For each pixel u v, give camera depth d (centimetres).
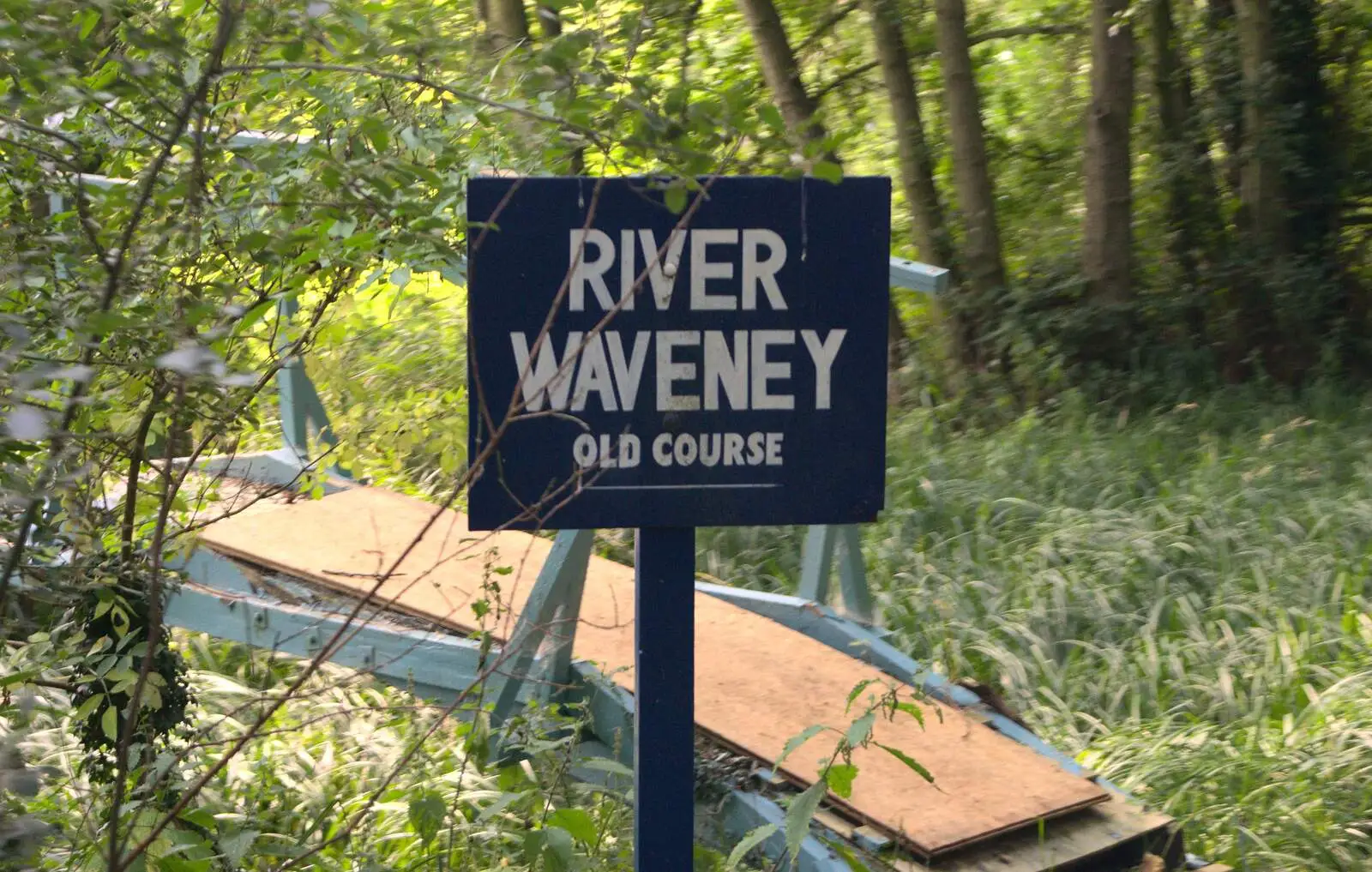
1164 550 601
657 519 246
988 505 645
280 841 311
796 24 1114
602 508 244
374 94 283
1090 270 938
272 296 284
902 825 311
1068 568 580
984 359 925
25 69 195
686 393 244
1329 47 1022
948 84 937
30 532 257
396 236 262
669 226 240
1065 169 1138
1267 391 924
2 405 198
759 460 246
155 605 243
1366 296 1061
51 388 212
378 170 230
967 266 934
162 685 281
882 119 1155
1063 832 331
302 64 214
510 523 242
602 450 243
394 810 364
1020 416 856
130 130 258
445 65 254
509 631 394
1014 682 502
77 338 202
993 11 1145
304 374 510
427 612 409
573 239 238
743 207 240
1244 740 450
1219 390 908
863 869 293
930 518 646
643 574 252
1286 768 425
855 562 451
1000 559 598
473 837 340
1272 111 990
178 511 325
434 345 677
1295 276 975
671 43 577
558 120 238
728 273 242
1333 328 997
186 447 287
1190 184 1033
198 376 203
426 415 390
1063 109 1152
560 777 342
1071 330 912
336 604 426
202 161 224
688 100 240
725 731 355
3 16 196
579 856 297
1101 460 726
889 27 962
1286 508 659
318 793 371
